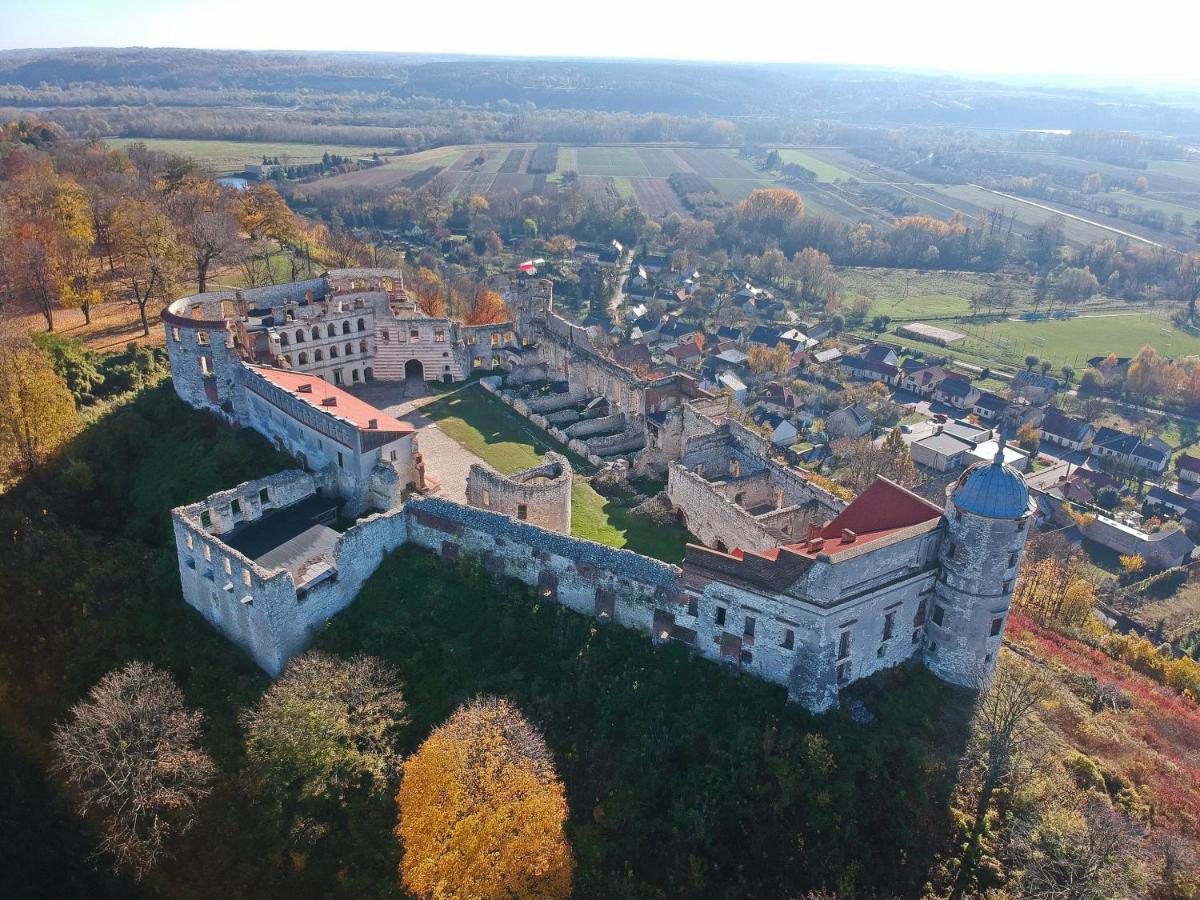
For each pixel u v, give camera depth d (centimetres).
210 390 9388
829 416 18162
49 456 8894
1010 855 5438
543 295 11819
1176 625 12256
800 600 5662
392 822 5669
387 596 7025
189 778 5919
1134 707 7081
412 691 6356
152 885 5806
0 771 6569
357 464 7844
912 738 5853
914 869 5388
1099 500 16238
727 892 5262
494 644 6581
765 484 8762
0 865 6091
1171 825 5828
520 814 5225
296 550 7019
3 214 12938
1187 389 19950
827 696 5919
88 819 6222
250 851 5706
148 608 7394
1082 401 19938
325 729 5791
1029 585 9662
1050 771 5906
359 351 10994
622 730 5950
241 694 6481
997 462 5941
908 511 6319
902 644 6362
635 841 5488
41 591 7469
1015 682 6600
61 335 11112
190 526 6881
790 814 5506
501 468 9238
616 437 10081
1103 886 5091
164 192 16700
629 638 6475
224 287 13525
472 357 11631
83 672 7019
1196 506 15738
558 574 6762
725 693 6072
